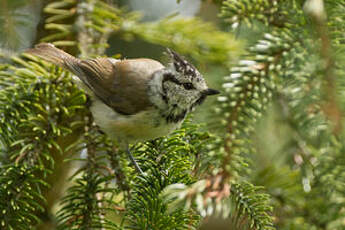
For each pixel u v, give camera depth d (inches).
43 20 303.0
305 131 227.9
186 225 223.9
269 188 263.3
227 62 236.5
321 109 221.1
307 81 228.4
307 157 266.4
